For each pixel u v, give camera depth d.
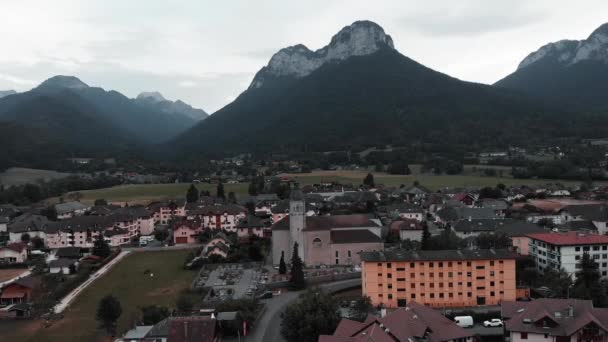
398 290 156.50
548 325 109.12
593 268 154.38
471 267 156.12
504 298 156.00
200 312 142.38
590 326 104.81
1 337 144.25
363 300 143.75
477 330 129.62
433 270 156.25
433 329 109.75
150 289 186.62
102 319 140.12
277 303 163.75
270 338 131.62
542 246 178.12
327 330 119.81
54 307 168.75
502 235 199.25
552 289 151.75
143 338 123.31
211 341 116.62
